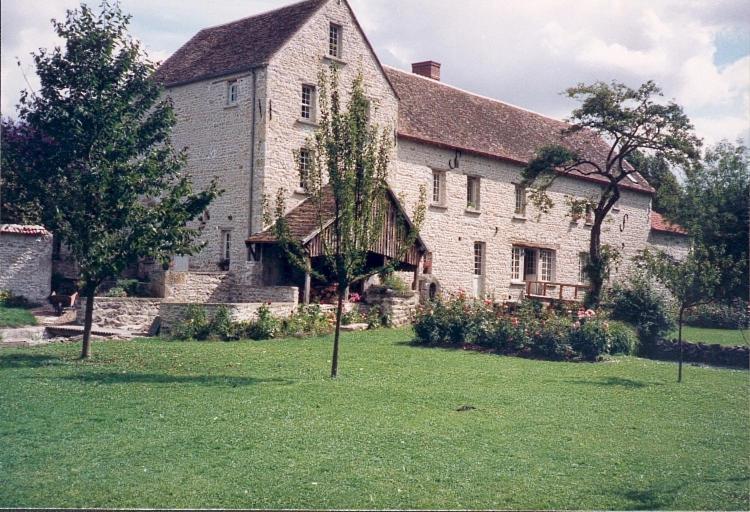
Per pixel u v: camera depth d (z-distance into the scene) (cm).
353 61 2817
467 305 2127
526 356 1889
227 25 3028
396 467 927
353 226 1466
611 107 2867
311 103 2725
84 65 1617
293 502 808
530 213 3612
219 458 940
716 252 1681
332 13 2770
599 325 1905
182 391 1302
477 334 1998
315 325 2152
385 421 1134
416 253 2702
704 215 2912
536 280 3644
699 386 1561
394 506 807
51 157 1606
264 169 2538
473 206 3322
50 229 1611
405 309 2452
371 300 2472
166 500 804
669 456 1027
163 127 1694
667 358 2186
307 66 2683
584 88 2908
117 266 1582
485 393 1369
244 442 1005
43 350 1748
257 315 2122
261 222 2534
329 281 2483
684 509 838
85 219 1595
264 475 884
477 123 3491
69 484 844
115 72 1627
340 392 1324
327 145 1457
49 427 1052
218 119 2698
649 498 865
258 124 2566
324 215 2406
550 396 1371
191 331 2016
